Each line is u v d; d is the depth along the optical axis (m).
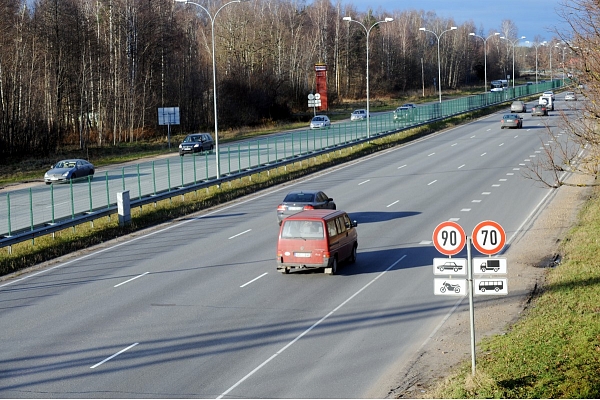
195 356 15.14
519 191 36.09
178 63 89.38
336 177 44.75
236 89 93.94
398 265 23.17
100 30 81.50
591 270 20.47
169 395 12.98
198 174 43.88
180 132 84.56
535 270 21.44
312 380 13.71
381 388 13.28
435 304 18.75
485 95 96.31
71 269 23.88
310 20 138.75
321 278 21.83
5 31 68.75
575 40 17.16
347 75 138.88
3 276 23.22
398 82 154.12
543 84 123.25
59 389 13.35
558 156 47.41
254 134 79.06
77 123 76.00
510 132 66.31
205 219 32.72
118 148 68.38
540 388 12.30
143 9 82.38
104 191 38.44
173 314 18.27
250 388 13.32
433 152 55.16
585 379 12.59
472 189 37.56
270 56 111.50
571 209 30.48
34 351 15.62
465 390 12.45
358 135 61.72
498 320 17.09
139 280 22.02
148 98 81.75
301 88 114.19
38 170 53.53
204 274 22.55
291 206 29.83
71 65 75.19
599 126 18.72
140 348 15.70
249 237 28.22
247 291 20.41
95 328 17.22
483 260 13.25
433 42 185.00
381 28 161.88
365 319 17.66
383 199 35.94
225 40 101.56
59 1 75.50
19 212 32.66
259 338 16.30
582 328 15.55
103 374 14.12
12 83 65.12
